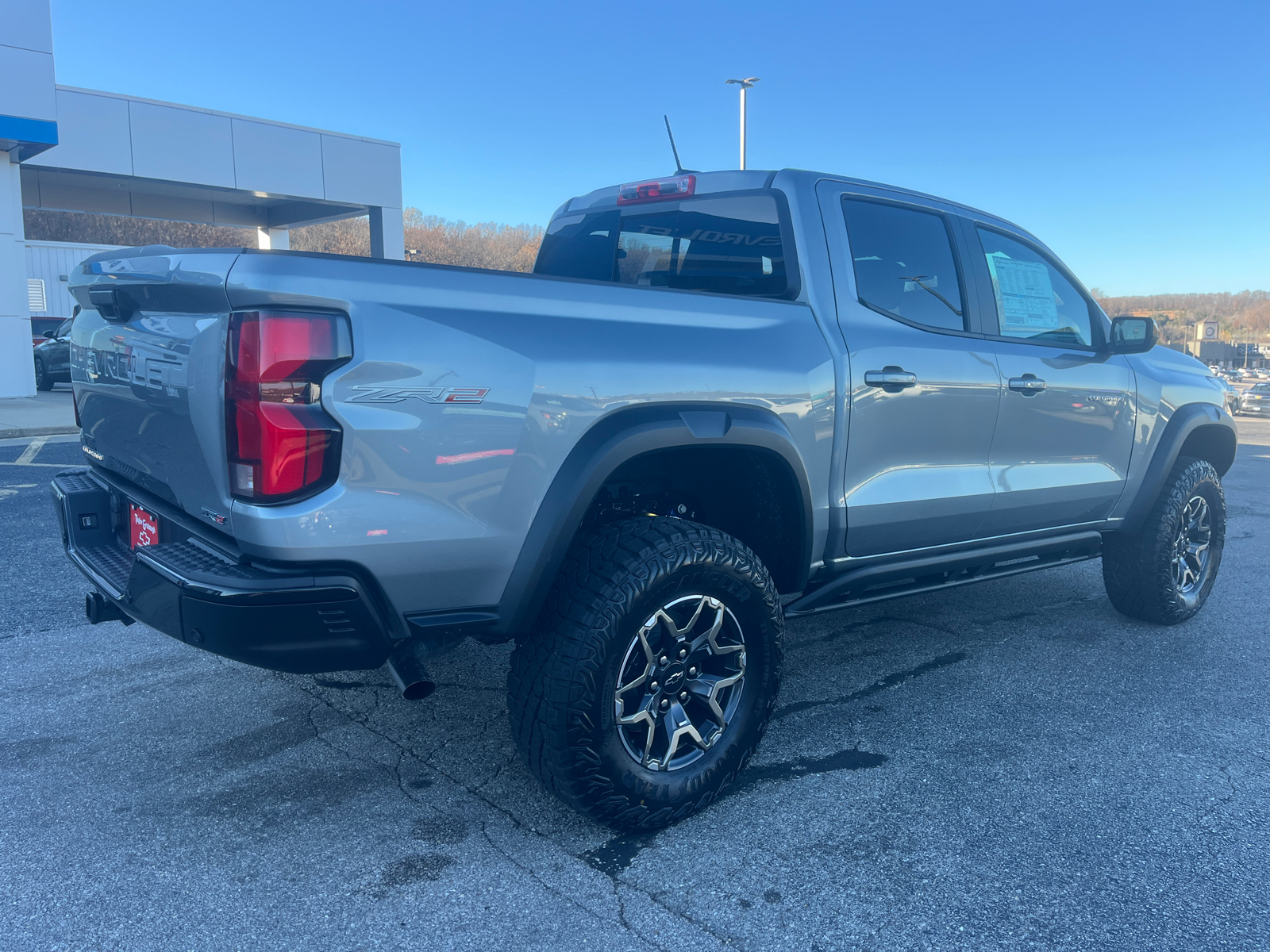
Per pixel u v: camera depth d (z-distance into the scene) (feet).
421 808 8.38
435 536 6.89
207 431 6.66
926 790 8.89
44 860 7.45
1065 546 12.62
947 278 11.17
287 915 6.75
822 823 8.24
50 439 39.29
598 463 7.43
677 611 7.93
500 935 6.56
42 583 15.70
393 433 6.61
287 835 7.88
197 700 10.87
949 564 11.07
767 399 8.70
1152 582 13.84
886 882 7.30
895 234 10.74
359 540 6.59
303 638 6.57
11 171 55.31
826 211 10.16
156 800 8.46
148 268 7.13
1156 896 7.17
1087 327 13.21
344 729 10.08
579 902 6.98
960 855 7.71
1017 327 11.96
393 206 85.76
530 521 7.30
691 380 8.13
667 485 9.59
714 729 8.34
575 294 7.73
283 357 6.26
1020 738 10.16
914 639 13.70
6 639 12.94
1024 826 8.22
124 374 8.13
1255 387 91.61
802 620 14.67
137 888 7.08
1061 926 6.77
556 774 7.45
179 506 7.75
